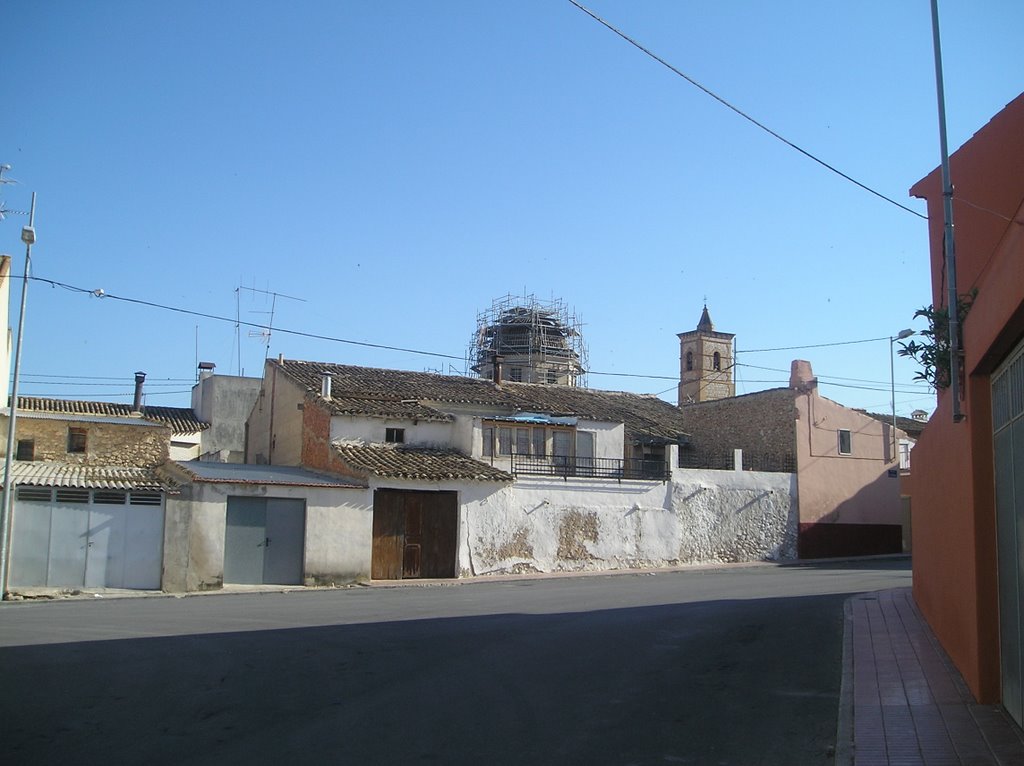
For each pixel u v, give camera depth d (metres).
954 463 11.91
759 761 7.84
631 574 31.78
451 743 8.17
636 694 10.34
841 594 21.70
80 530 24.27
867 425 42.31
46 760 7.45
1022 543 8.60
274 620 16.62
